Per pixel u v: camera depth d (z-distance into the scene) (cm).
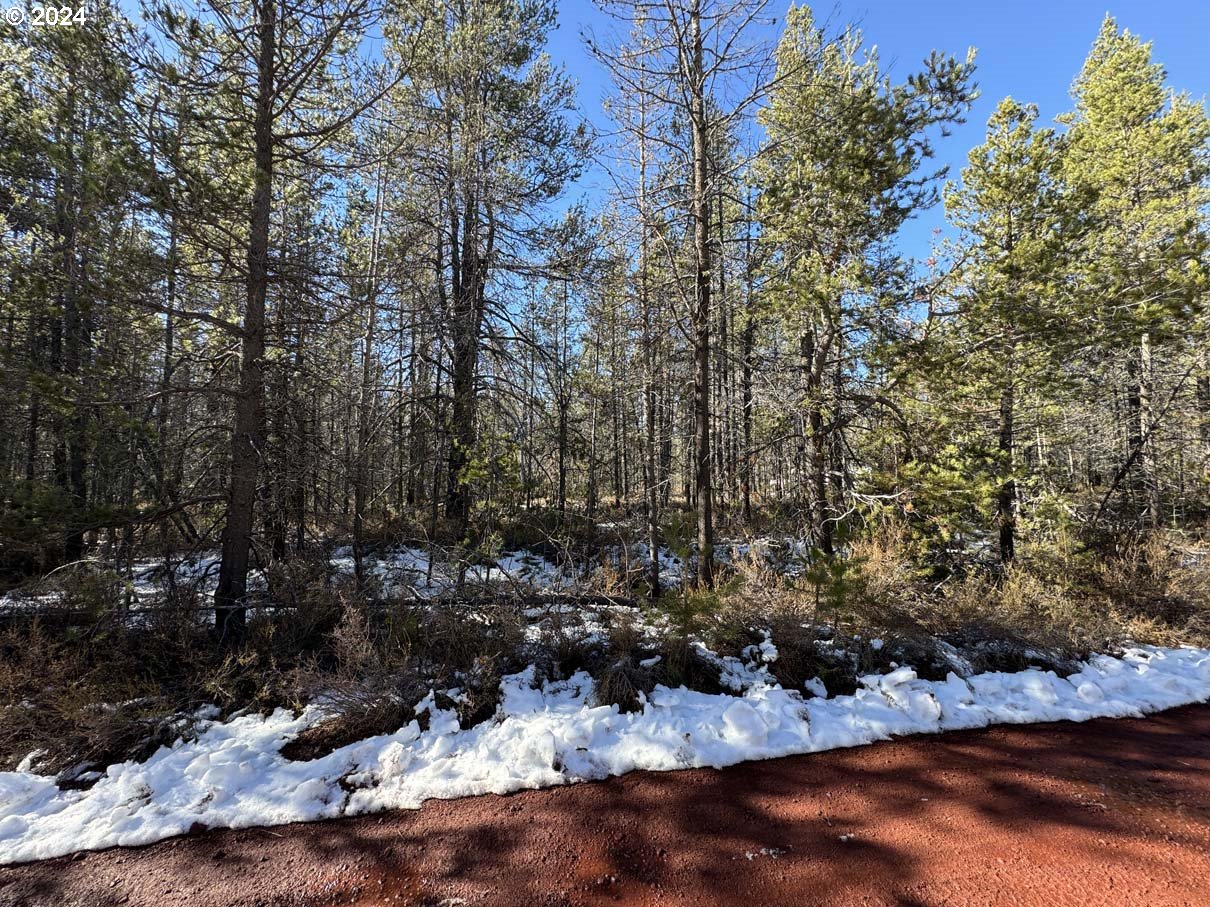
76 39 503
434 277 1037
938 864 339
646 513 1262
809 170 862
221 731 496
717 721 511
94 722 460
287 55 691
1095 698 595
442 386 974
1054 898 308
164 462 725
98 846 370
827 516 986
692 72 884
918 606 696
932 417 885
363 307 703
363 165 730
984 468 882
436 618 619
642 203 974
